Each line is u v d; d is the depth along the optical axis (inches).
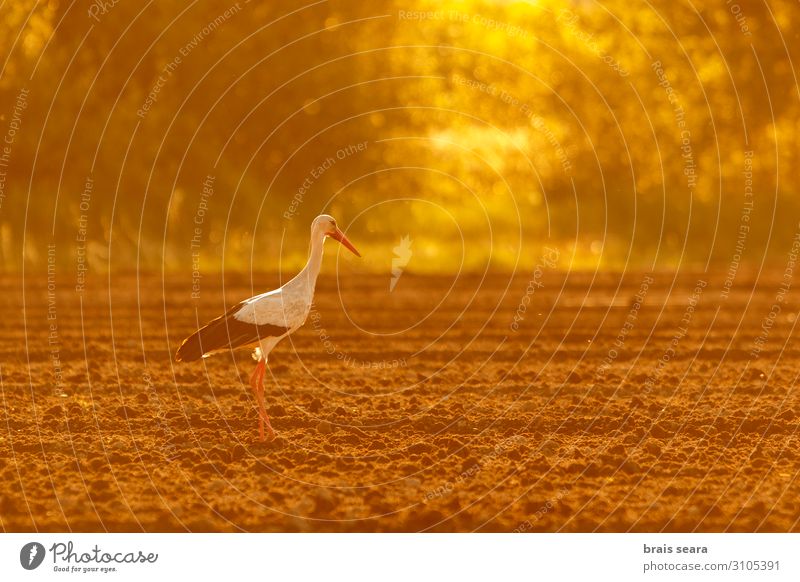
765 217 2456.9
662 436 858.8
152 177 2213.3
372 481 738.2
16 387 1035.3
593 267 2126.0
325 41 2425.0
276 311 856.9
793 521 678.5
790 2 2568.9
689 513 685.9
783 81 2588.6
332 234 891.4
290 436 859.4
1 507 685.3
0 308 1545.3
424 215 2465.6
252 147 2372.0
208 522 661.3
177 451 806.5
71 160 2146.9
